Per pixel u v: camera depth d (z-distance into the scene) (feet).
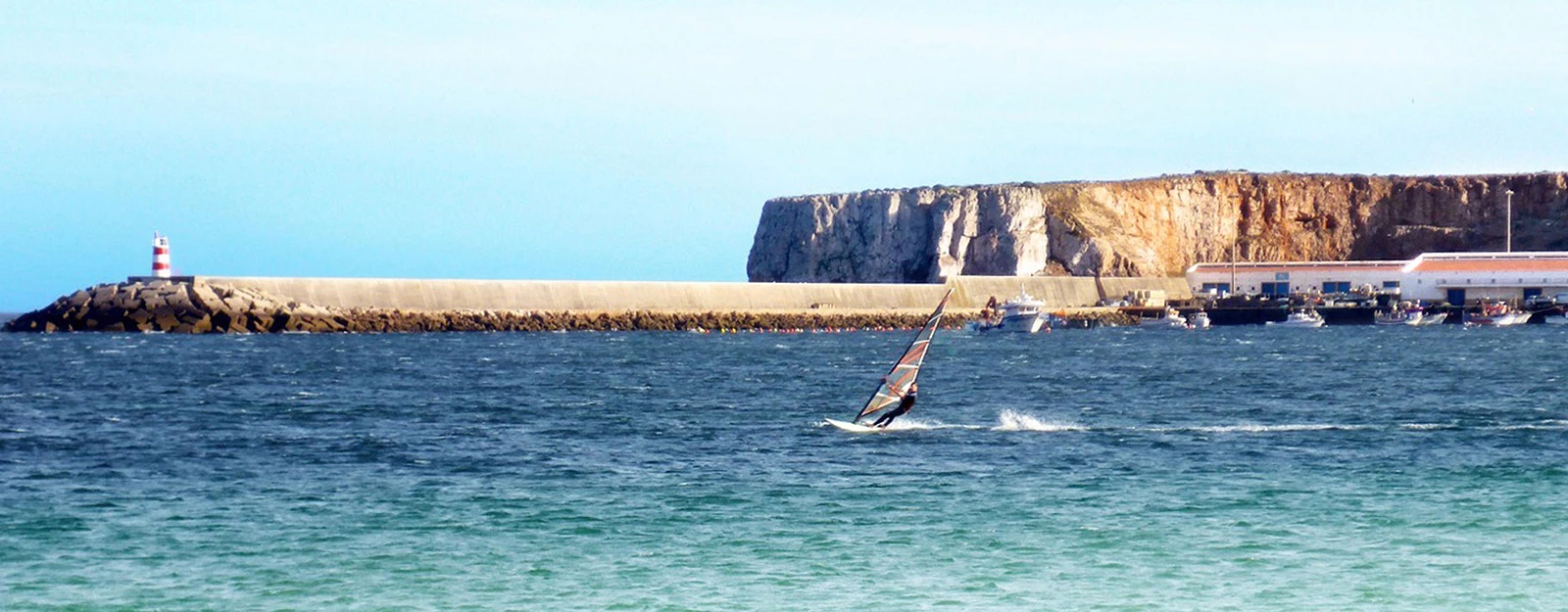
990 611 380.37
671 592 398.21
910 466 608.60
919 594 395.96
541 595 395.55
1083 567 423.23
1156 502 519.19
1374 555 434.30
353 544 453.17
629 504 521.24
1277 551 439.63
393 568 423.23
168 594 393.91
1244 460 625.41
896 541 456.86
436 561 431.84
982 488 552.82
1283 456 638.12
